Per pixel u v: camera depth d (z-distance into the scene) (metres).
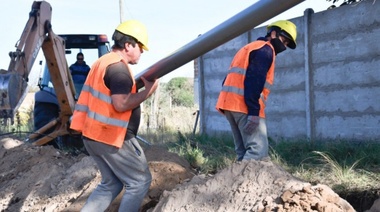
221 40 4.69
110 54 4.39
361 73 8.81
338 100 9.26
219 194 4.12
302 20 9.94
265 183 4.02
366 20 8.69
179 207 4.19
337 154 7.85
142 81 5.12
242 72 5.27
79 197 5.67
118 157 4.34
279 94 10.62
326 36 9.44
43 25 7.75
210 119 12.51
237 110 5.26
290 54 10.29
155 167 5.46
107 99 4.27
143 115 19.55
